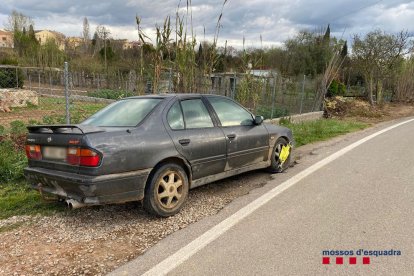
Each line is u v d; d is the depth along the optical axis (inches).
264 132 243.4
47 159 170.1
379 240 149.3
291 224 166.1
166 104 188.1
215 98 219.8
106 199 155.5
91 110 660.1
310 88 685.3
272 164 255.3
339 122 587.2
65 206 192.9
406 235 153.9
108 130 161.9
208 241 149.5
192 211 185.2
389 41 890.1
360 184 229.5
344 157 313.0
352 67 1023.0
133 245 147.4
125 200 161.3
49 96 998.4
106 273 125.8
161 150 172.2
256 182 238.1
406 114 799.1
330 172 261.1
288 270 126.8
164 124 180.5
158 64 349.7
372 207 187.3
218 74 477.7
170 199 177.9
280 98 604.7
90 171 152.3
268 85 542.6
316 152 339.6
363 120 666.8
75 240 152.7
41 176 169.6
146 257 136.8
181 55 356.8
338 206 189.2
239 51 487.2
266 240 149.9
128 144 160.7
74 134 157.3
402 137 433.7
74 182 153.9
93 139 153.8
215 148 201.6
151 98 197.8
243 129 226.4
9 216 180.7
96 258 136.6
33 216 179.6
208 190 221.5
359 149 350.9
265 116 529.3
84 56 1925.4
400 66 981.2
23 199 202.4
